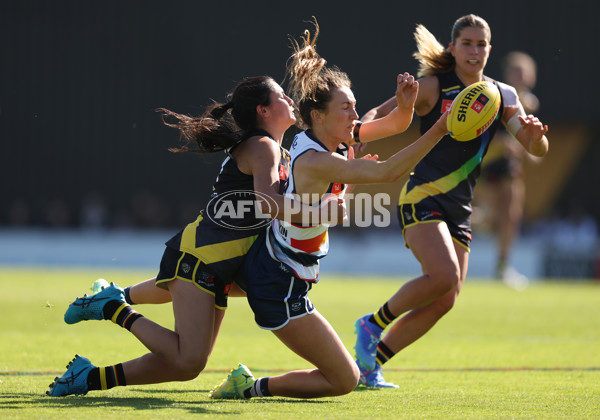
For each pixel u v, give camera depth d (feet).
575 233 240.12
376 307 123.65
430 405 47.11
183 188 265.95
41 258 238.07
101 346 76.89
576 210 262.88
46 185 268.00
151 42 267.80
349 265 228.84
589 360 72.69
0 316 104.32
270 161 46.34
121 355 70.44
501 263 181.68
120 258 233.14
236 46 265.54
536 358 74.02
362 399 49.52
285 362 69.21
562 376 62.13
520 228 249.14
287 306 46.29
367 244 228.43
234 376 48.73
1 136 267.80
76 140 268.41
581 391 53.62
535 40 259.60
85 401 45.88
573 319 112.68
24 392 49.44
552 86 261.65
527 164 268.21
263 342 84.58
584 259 208.33
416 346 83.71
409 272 224.94
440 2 258.98
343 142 49.21
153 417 40.27
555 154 274.57
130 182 267.39
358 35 261.85
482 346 83.97
